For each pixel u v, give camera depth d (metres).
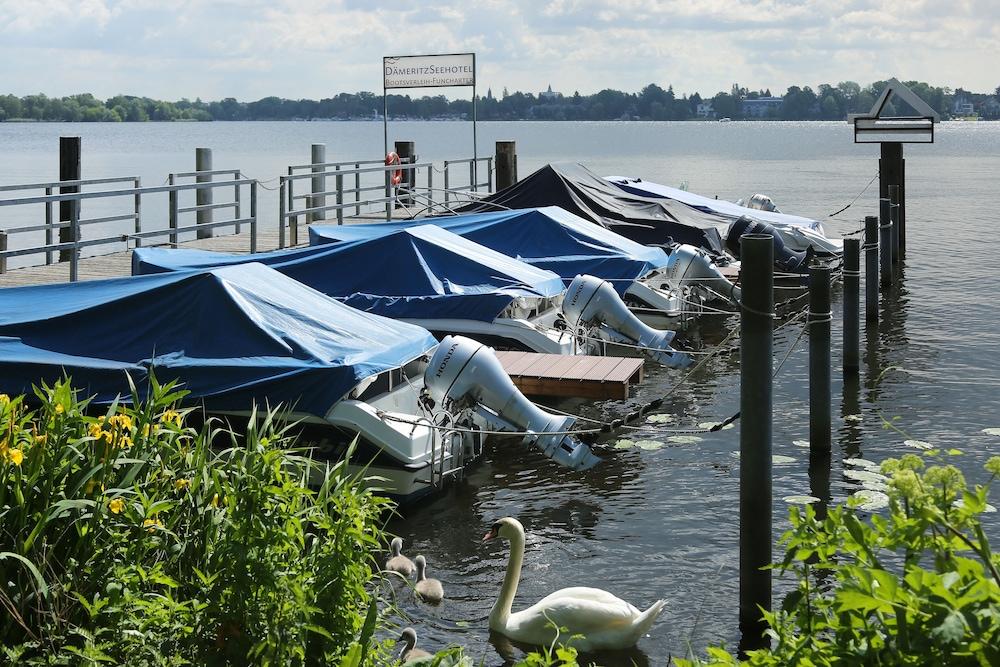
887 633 3.54
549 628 7.82
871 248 20.17
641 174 70.25
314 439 10.40
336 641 5.35
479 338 15.15
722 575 9.11
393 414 10.59
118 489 5.36
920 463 3.80
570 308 16.06
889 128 27.20
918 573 3.33
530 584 8.96
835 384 15.89
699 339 19.19
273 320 10.85
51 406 5.59
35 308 11.36
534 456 12.16
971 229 37.91
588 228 19.72
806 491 11.23
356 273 15.66
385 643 5.73
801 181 64.25
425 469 10.59
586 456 11.41
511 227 19.20
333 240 18.30
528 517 10.43
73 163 22.66
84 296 11.67
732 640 7.97
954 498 3.73
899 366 17.00
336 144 119.06
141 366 10.32
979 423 13.72
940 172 76.56
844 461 12.20
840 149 121.69
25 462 5.27
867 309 20.27
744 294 7.83
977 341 18.88
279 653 5.11
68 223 18.03
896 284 25.34
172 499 5.91
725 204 27.72
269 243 23.03
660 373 16.48
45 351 10.69
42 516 5.04
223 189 50.47
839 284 24.86
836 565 3.98
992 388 15.52
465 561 9.42
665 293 19.52
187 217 38.38
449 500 10.86
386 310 15.16
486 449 12.37
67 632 4.96
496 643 7.90
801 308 21.72
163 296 10.88
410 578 8.79
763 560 7.98
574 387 13.51
